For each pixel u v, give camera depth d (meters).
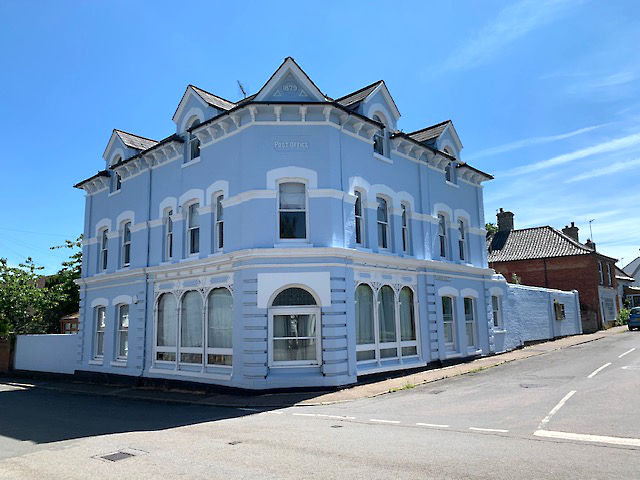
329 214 15.27
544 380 14.13
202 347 16.44
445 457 6.96
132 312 19.66
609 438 7.72
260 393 14.20
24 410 13.80
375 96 18.03
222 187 16.45
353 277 15.65
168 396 15.73
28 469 7.19
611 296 39.78
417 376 16.48
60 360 23.62
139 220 20.17
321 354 14.62
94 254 22.84
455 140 22.28
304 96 15.88
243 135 15.75
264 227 15.06
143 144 22.86
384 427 9.30
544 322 28.12
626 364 16.39
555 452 7.04
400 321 17.64
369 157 17.25
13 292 29.89
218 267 16.00
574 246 36.72
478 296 22.23
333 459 7.08
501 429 8.66
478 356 21.34
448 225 21.25
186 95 18.56
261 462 7.04
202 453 7.69
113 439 9.14
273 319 14.82
